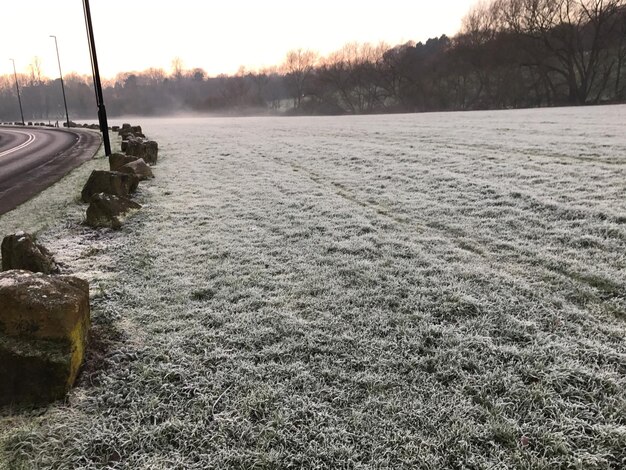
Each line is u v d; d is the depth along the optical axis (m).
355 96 85.12
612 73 55.50
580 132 15.16
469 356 3.35
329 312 4.08
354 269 5.00
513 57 57.47
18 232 4.86
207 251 5.80
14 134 36.81
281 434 2.66
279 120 43.59
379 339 3.62
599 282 4.39
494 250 5.42
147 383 3.15
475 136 16.30
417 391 3.00
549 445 2.52
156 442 2.65
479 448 2.54
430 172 10.09
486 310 3.97
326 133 22.61
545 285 4.41
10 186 11.51
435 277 4.68
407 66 73.56
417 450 2.52
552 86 55.44
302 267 5.14
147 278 5.00
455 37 71.38
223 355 3.44
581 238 5.52
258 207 8.02
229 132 27.56
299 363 3.32
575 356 3.28
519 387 2.99
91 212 7.21
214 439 2.66
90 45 15.46
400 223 6.68
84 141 25.36
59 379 2.96
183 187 10.11
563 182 8.23
